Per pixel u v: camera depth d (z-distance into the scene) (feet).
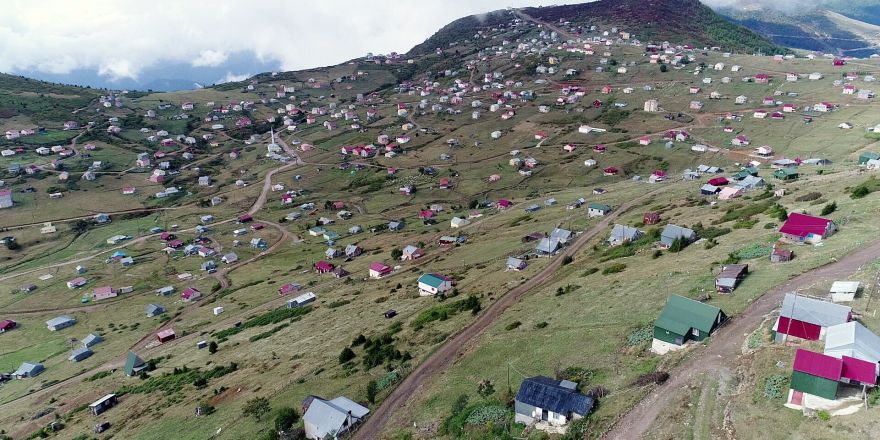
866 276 178.60
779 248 227.20
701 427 129.49
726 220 315.37
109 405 284.41
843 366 124.67
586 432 142.00
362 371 234.38
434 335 253.03
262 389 244.83
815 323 147.84
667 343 171.01
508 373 188.75
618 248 322.14
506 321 245.45
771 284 193.77
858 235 219.41
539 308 249.96
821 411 121.80
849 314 150.41
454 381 198.70
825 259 203.10
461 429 164.35
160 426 232.73
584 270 295.48
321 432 184.65
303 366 260.42
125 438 230.07
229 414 224.74
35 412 299.79
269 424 204.64
